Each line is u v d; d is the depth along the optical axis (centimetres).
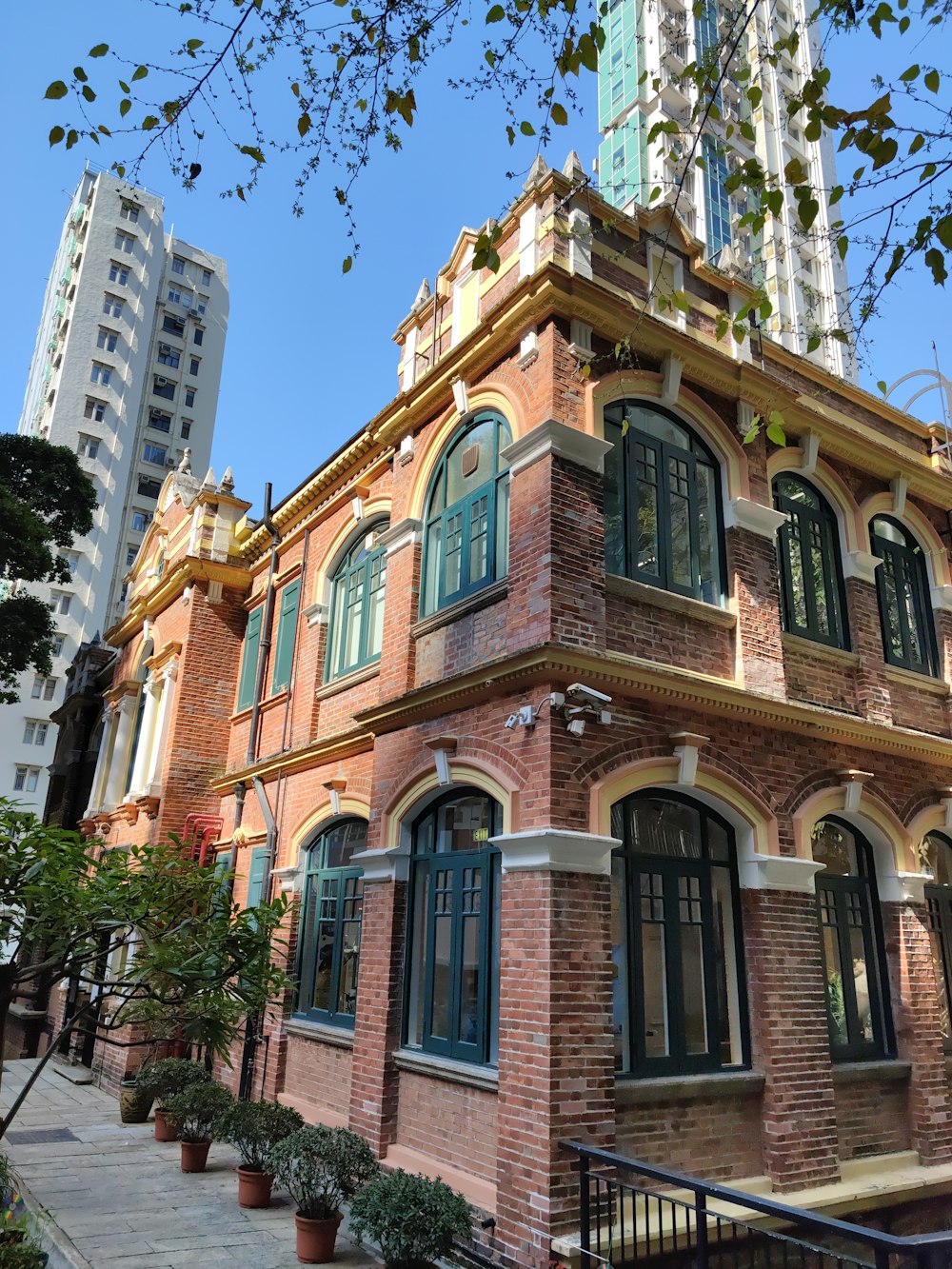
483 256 563
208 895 704
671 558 941
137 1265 707
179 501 1811
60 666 5169
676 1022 809
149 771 1662
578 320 905
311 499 1437
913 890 1038
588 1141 686
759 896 875
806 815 941
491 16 508
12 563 1873
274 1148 791
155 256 6228
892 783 1066
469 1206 685
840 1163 871
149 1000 725
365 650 1231
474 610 927
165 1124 1131
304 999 1180
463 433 1034
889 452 1191
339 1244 783
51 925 628
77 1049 1642
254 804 1405
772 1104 816
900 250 487
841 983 977
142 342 6028
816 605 1097
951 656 1225
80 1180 952
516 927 747
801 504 1125
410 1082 888
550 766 752
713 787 866
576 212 933
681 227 1045
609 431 930
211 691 1591
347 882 1148
